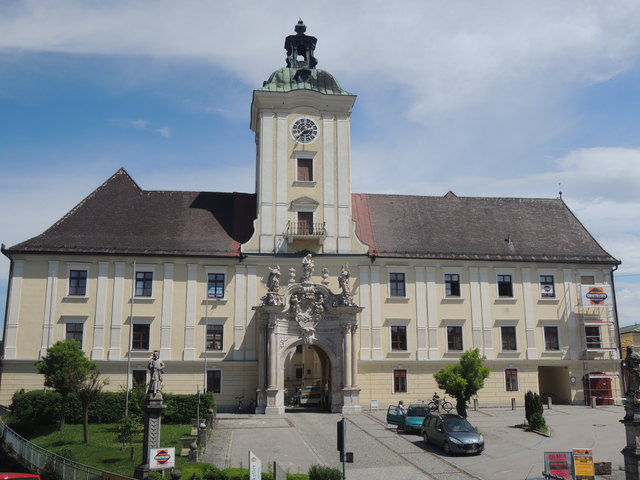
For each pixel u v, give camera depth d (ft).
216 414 144.66
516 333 172.86
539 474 90.99
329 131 176.45
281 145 173.68
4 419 136.15
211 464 87.15
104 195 174.70
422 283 171.12
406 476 90.43
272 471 90.38
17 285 156.04
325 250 169.07
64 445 110.01
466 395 128.77
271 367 150.61
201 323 160.25
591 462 80.84
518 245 181.47
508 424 135.64
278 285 157.58
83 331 155.84
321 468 79.10
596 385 173.27
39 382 152.05
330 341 156.04
